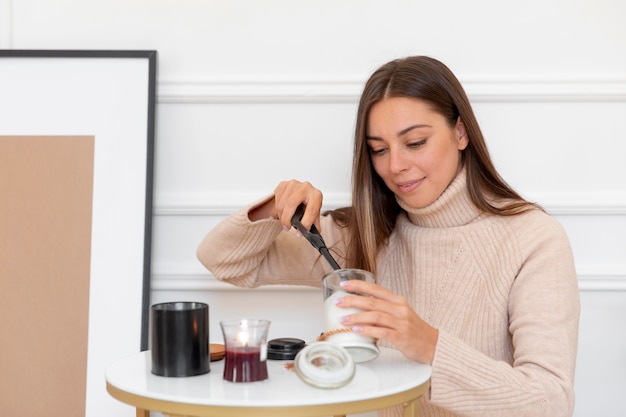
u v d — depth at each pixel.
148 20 1.60
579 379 1.58
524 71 1.57
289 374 0.96
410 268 1.30
